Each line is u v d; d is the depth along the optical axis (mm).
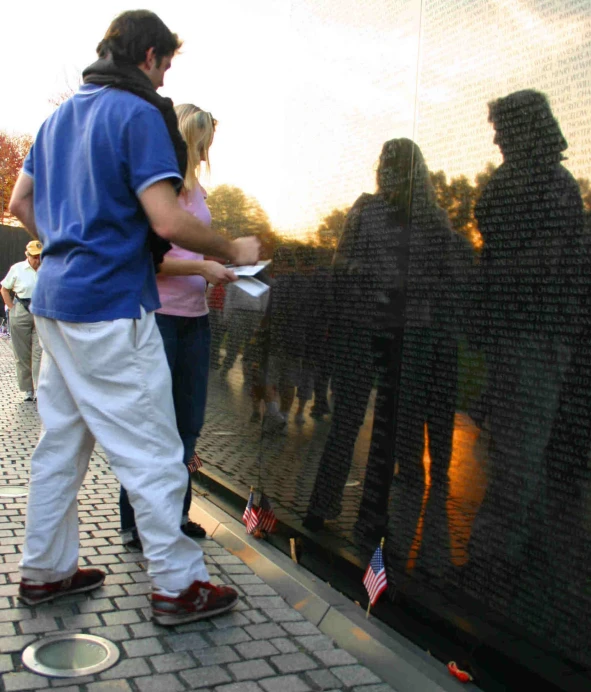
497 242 2387
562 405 2154
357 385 3059
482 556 2410
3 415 6930
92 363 2443
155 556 2553
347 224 3158
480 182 2459
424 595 2621
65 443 2645
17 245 19672
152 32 2588
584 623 2055
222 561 3371
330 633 2668
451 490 2553
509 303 2338
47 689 2154
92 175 2430
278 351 3674
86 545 3355
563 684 2104
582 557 2076
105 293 2426
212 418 4543
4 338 17328
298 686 2285
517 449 2303
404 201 2805
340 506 3119
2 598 2730
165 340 3316
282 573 3156
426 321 2684
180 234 2436
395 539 2785
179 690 2201
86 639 2469
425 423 2678
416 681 2324
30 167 2793
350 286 3131
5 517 3664
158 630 2570
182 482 2578
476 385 2459
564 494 2143
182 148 2615
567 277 2139
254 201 4043
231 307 4371
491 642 2342
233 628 2654
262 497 3705
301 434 3449
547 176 2205
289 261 3605
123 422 2463
